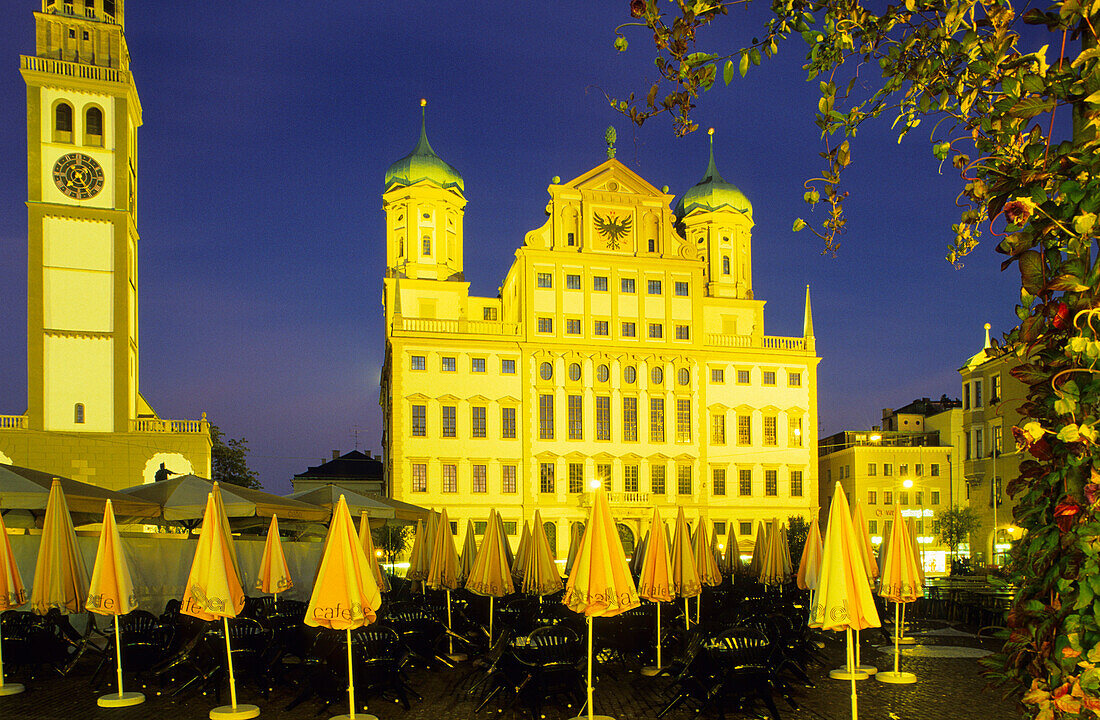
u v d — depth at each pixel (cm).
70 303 5156
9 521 2238
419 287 6900
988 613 2311
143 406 5619
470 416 6159
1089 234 294
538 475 6209
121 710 1341
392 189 7300
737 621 1551
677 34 385
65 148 5225
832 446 7731
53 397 5066
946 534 4975
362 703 1373
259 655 1466
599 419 6381
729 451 6575
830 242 416
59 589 1438
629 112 416
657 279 6631
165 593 2184
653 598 1573
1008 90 311
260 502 2109
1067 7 291
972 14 337
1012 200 312
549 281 6438
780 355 6750
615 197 6675
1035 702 306
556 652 1306
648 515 6297
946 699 1414
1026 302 319
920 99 364
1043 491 326
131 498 1978
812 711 1324
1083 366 298
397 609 1736
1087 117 303
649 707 1362
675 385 6531
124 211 5291
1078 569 303
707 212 7700
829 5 382
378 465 9631
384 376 7238
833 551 1127
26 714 1310
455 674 1689
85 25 5431
